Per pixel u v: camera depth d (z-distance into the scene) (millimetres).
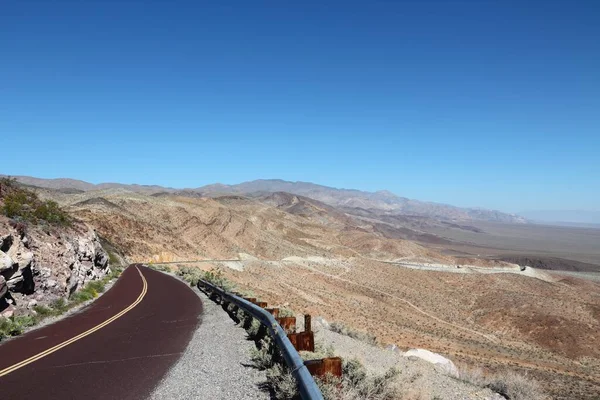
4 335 11766
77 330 13117
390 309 87375
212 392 7074
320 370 6500
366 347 14477
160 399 6723
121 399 6703
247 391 7145
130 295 24359
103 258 35156
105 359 9367
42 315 15281
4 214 19125
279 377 7145
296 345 8555
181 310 18297
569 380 45500
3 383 7512
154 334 12555
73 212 83125
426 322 82938
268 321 10094
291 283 89500
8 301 14203
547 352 77438
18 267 15031
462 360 47438
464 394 9789
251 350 9766
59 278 18859
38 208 23344
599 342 81375
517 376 12250
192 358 9508
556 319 90500
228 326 14125
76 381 7664
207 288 25969
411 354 17516
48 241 20266
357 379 6949
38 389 7188
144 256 83438
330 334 15305
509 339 84062
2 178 23312
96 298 22281
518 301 106312
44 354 9828
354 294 97375
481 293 119500
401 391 7512
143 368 8602
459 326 86750
